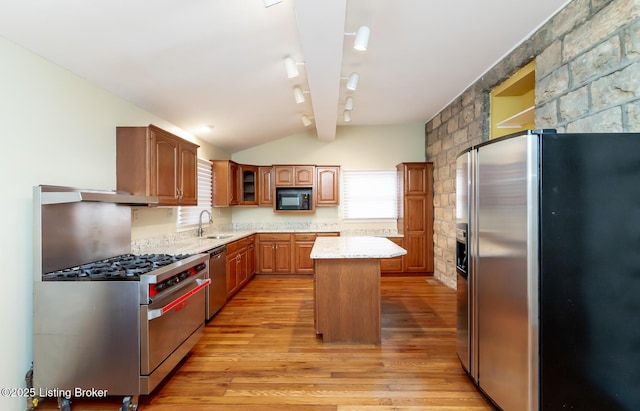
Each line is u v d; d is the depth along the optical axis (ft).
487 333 6.07
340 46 7.47
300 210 18.02
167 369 6.76
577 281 4.83
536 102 8.22
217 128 14.29
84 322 6.02
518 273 5.08
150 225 10.68
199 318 8.44
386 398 6.44
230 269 12.87
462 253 7.43
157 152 9.05
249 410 6.10
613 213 4.81
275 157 18.98
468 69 10.75
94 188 8.03
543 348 4.86
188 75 9.00
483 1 6.95
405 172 17.02
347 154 18.90
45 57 6.66
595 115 6.39
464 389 6.73
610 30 6.02
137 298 6.02
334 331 9.04
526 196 4.87
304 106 13.88
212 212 16.39
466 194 6.83
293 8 6.67
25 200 6.22
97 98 8.23
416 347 8.70
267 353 8.41
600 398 4.86
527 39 8.50
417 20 7.63
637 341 4.84
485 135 11.33
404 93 13.20
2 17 5.41
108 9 5.82
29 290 6.25
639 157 4.83
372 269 9.04
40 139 6.57
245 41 7.85
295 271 17.34
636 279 4.84
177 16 6.39
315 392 6.66
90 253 7.41
